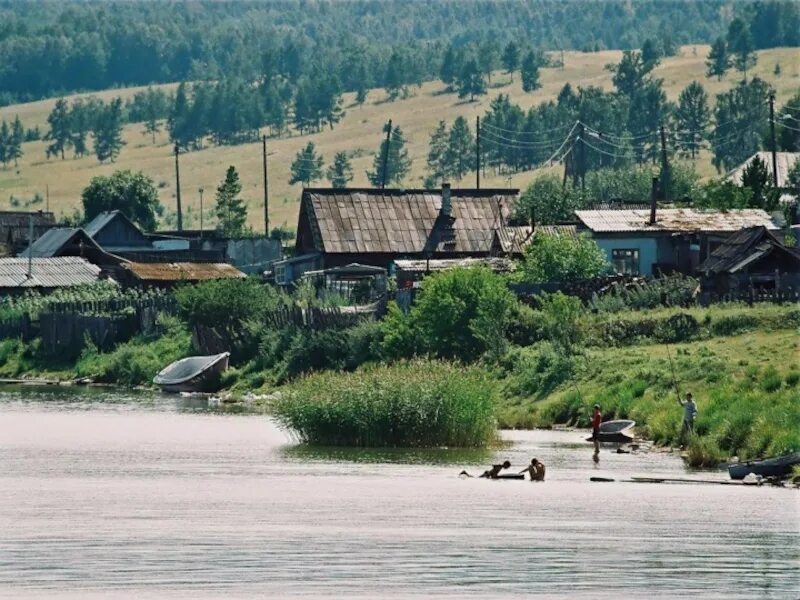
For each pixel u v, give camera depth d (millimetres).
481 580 76125
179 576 76938
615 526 89188
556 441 128875
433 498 98750
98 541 84812
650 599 72750
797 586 75375
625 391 138125
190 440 131250
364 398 125062
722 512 93562
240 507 95500
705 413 121688
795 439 108188
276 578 76250
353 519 91312
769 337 152250
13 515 92688
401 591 74312
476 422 124875
